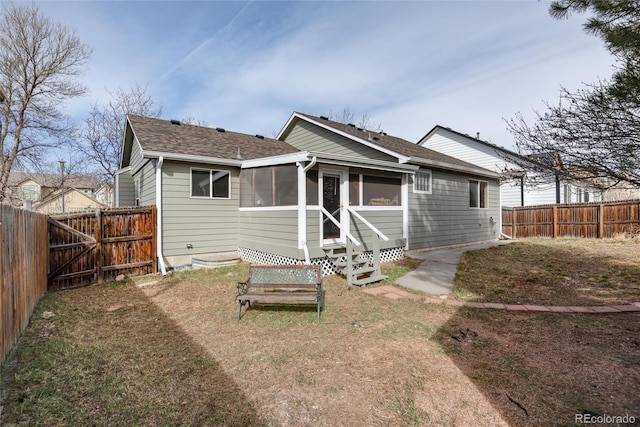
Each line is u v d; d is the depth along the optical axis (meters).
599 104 4.09
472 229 13.16
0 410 2.48
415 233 10.46
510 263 8.59
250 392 2.91
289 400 2.79
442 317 4.79
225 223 9.52
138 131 9.34
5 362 3.35
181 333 4.34
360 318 4.81
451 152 21.47
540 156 4.97
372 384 3.02
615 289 5.96
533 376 3.12
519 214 16.08
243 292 5.20
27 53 18.06
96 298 6.10
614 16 3.82
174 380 3.11
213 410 2.65
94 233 7.31
